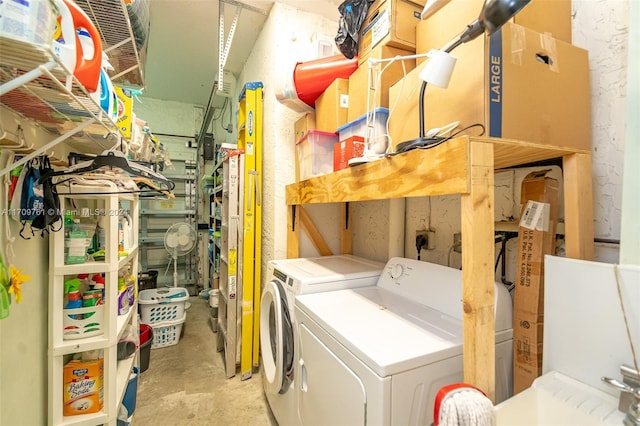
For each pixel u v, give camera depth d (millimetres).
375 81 1289
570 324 774
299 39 2299
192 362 2475
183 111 4656
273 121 2258
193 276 4660
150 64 3336
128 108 1492
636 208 692
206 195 4754
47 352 1138
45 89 693
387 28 1328
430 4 846
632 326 653
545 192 965
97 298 1230
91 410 1198
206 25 2584
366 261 1955
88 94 723
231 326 2277
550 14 958
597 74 974
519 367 953
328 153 1704
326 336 1054
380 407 779
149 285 3635
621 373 651
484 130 792
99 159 1060
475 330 691
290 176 2293
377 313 1152
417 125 1048
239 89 3541
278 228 2244
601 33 964
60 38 651
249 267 2271
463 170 688
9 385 912
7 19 488
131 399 1678
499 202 1250
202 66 3383
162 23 2559
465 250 706
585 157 881
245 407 1882
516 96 837
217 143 4715
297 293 1407
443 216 1523
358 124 1414
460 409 568
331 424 1001
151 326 2629
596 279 722
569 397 697
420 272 1362
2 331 879
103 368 1239
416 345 893
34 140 977
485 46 803
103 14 974
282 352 1445
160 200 4492
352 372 896
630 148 705
